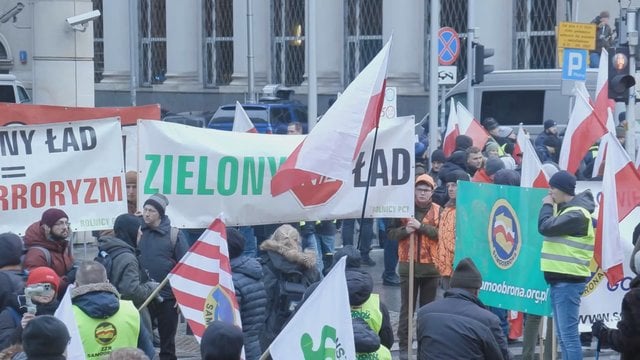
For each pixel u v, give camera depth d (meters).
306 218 18.22
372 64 15.63
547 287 17.12
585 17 51.06
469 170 24.88
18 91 46.62
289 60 63.34
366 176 18.02
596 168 21.75
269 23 63.44
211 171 18.12
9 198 18.11
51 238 16.02
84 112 21.39
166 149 18.02
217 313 13.19
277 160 18.30
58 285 12.80
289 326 10.80
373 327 13.38
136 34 68.81
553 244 16.58
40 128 18.25
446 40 37.16
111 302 12.79
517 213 17.23
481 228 17.56
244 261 15.45
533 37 54.59
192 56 67.50
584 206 16.64
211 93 65.88
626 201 17.30
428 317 12.43
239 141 18.30
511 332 19.61
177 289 13.33
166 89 67.94
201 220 18.19
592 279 18.28
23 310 12.97
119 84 69.88
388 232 19.30
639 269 14.90
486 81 43.22
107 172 18.58
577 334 16.64
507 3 54.88
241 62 64.38
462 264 12.73
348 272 13.42
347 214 18.11
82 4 30.28
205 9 67.38
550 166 20.59
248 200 18.27
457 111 29.98
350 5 60.81
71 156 18.39
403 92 57.56
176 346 19.91
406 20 57.78
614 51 25.23
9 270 13.84
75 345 11.42
